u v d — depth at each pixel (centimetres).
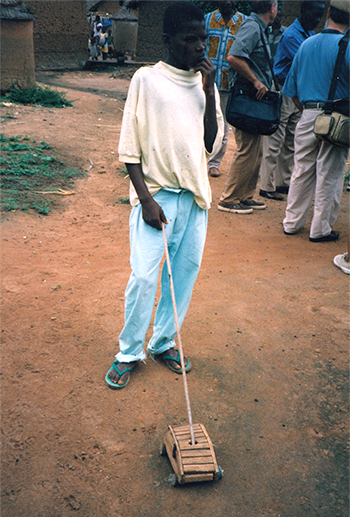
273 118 535
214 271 452
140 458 246
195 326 362
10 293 389
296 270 461
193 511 219
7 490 224
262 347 342
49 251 471
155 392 294
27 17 1145
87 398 284
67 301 384
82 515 214
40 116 1014
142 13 2127
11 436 253
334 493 232
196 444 235
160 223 266
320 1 564
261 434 266
